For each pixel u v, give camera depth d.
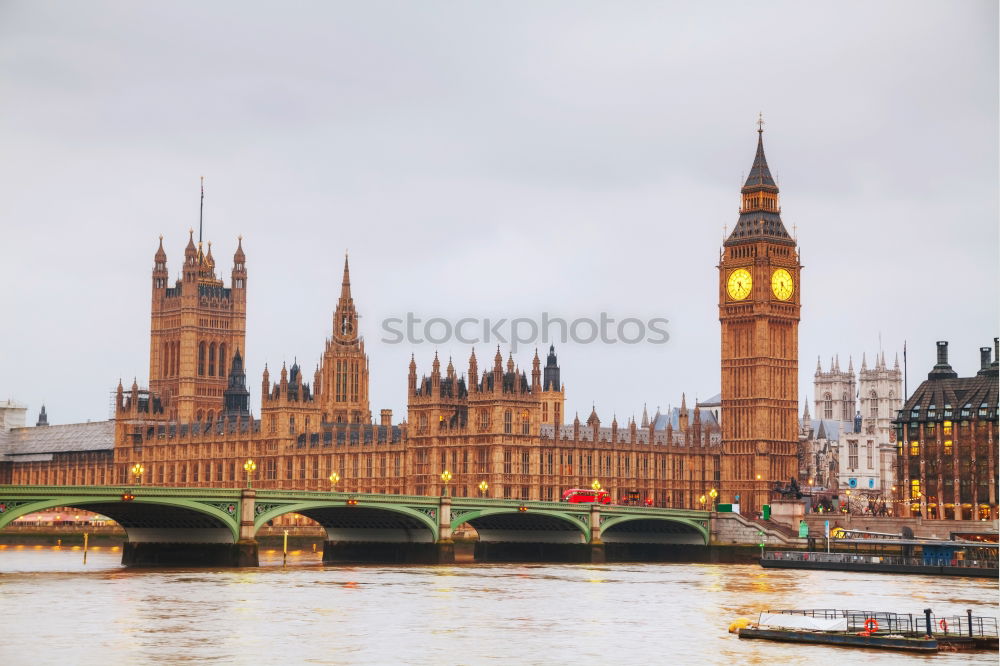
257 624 155.50
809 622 146.62
